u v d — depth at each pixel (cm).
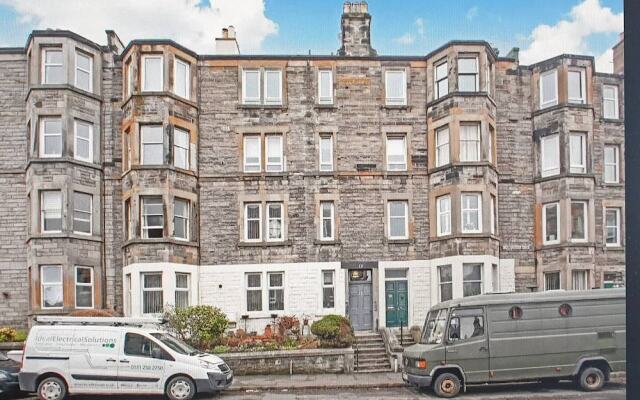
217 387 1578
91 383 1559
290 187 2573
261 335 2361
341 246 2547
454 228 2447
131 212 2402
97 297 2447
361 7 2747
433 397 1603
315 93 2630
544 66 2680
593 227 2578
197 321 2103
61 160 2397
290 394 1675
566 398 1545
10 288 2450
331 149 2619
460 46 2527
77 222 2445
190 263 2452
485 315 1655
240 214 2544
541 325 1661
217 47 2777
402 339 2273
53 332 1595
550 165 2641
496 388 1747
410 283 2536
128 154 2500
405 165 2619
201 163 2564
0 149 2516
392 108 2628
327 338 2125
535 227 2641
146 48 2462
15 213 2486
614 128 2788
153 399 1630
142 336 1602
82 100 2486
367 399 1576
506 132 2669
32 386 1562
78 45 2492
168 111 2438
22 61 2558
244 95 2630
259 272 2525
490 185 2497
